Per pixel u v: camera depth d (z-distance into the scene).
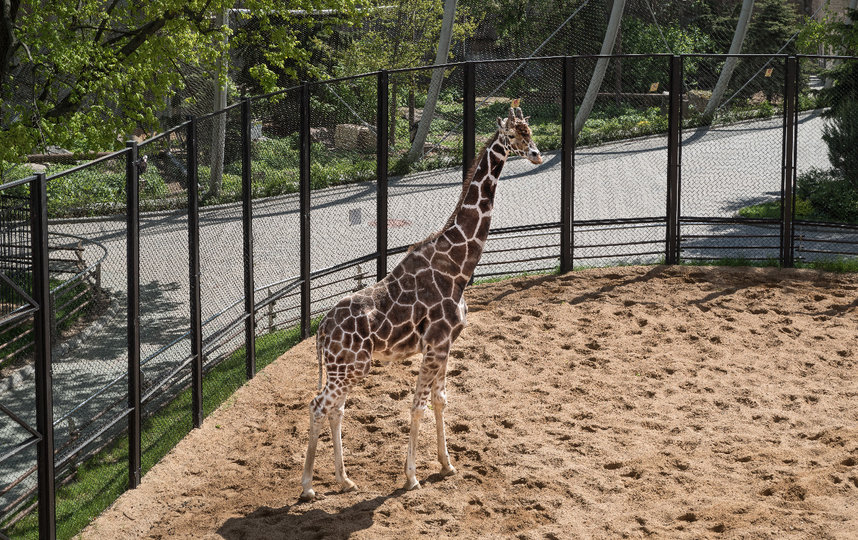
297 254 18.31
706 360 12.40
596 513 8.56
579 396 11.36
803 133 28.69
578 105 33.81
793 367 12.10
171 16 16.52
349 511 8.63
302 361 12.77
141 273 16.52
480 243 9.27
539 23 36.34
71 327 14.27
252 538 8.17
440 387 9.25
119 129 16.41
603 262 17.94
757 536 7.84
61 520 8.91
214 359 12.89
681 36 37.25
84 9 17.00
